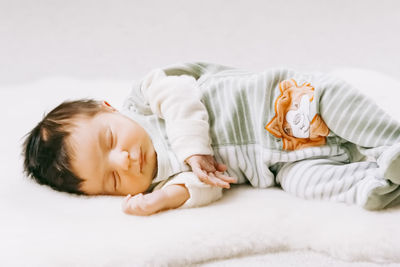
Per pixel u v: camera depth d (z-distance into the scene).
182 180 1.23
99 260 1.03
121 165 1.24
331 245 1.09
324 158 1.35
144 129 1.36
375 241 1.06
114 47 2.80
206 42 2.79
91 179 1.29
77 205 1.25
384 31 2.79
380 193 1.13
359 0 3.20
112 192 1.32
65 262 1.02
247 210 1.17
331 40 2.73
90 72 2.53
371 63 2.43
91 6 3.28
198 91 1.40
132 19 3.10
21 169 1.46
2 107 2.01
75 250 1.04
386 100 1.83
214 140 1.38
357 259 1.07
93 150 1.27
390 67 2.37
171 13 3.14
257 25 2.95
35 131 1.37
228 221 1.12
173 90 1.36
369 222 1.10
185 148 1.28
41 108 1.97
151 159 1.32
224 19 3.04
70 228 1.12
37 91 2.16
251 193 1.32
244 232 1.10
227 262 1.09
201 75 1.61
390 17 2.97
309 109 1.33
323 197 1.25
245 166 1.37
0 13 3.22
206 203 1.24
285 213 1.16
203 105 1.38
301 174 1.30
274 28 2.91
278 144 1.35
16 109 1.97
